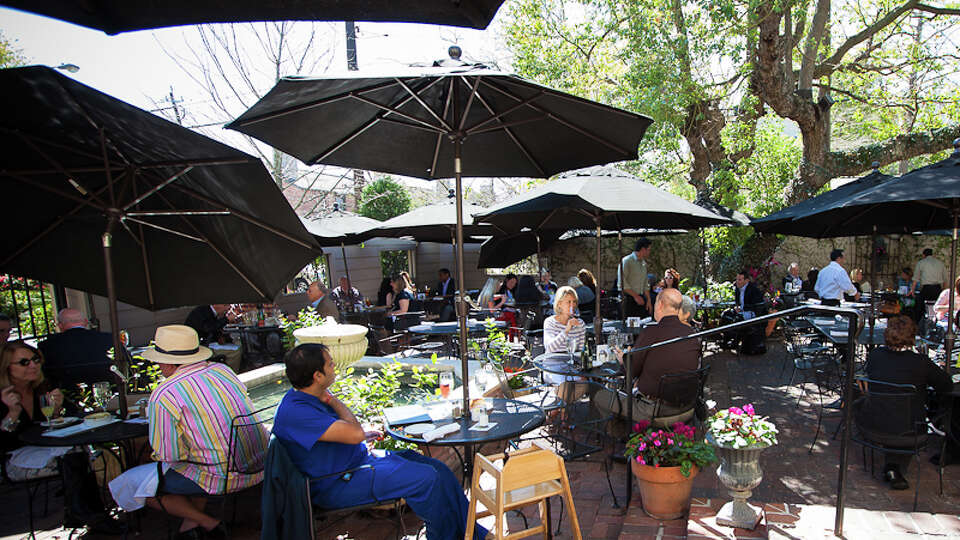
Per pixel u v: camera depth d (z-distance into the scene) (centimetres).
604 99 1196
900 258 1421
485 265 1293
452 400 366
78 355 484
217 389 327
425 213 945
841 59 1336
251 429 339
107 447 394
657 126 1095
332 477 299
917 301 1032
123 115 293
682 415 429
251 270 433
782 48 1179
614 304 1112
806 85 1168
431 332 739
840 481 289
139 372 512
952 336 483
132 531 371
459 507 314
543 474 278
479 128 323
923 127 1339
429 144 418
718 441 307
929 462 438
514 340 715
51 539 367
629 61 1152
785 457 453
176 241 423
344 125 357
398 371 460
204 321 825
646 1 1065
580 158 421
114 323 363
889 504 367
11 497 441
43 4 122
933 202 483
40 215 375
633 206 539
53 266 400
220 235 420
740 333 856
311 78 251
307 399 306
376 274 1541
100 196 378
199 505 350
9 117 291
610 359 503
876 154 1234
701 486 382
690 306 609
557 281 1566
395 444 395
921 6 1155
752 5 978
